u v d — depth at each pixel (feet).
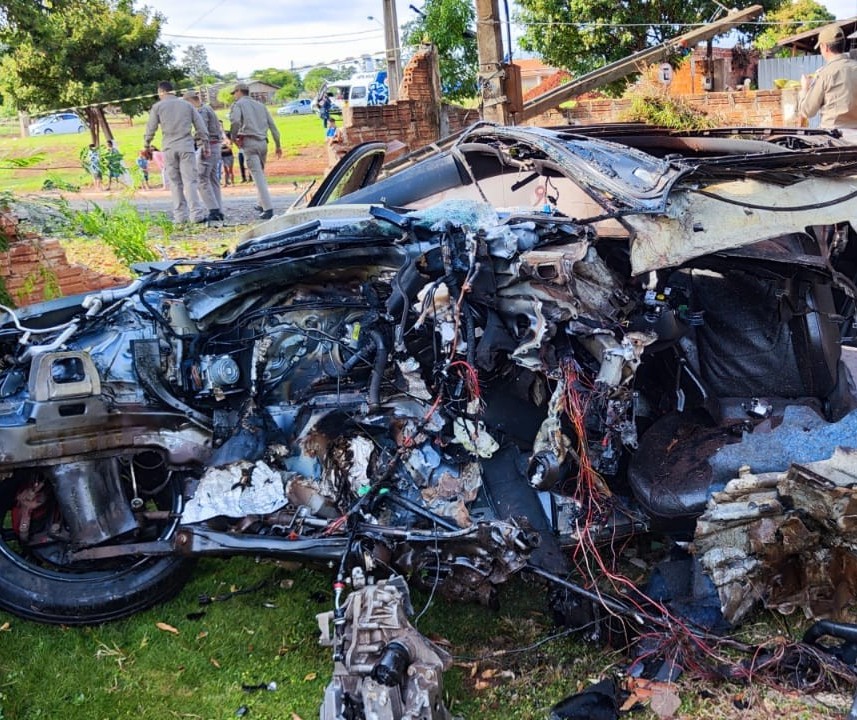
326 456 12.77
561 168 14.43
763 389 14.43
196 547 12.01
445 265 11.95
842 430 12.98
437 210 12.93
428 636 12.59
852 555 11.36
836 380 14.23
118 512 12.73
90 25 70.49
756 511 11.73
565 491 12.66
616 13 73.56
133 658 12.14
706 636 11.66
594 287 12.05
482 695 11.28
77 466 12.53
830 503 11.18
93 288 23.75
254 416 13.02
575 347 12.24
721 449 13.20
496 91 32.71
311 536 12.16
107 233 25.94
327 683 11.70
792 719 10.37
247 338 13.32
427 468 12.43
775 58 85.35
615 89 74.43
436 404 12.39
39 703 11.14
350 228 13.19
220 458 12.59
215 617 13.19
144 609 12.98
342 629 10.22
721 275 14.58
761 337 14.34
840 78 27.78
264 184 38.83
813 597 11.84
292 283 13.41
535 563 12.07
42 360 12.31
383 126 38.42
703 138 18.80
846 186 13.21
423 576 12.19
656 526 12.92
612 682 11.18
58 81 70.08
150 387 12.84
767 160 13.12
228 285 13.33
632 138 18.52
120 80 73.97
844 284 13.66
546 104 35.53
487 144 17.38
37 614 12.41
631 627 12.00
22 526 12.81
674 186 12.75
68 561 12.96
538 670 11.75
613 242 13.55
